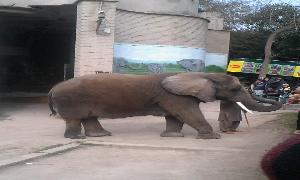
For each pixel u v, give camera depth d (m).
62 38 29.78
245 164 8.77
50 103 12.67
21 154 9.62
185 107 12.16
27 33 29.75
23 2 21.20
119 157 9.58
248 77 34.62
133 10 21.64
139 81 12.29
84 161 9.12
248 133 13.27
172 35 21.80
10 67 29.80
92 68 17.78
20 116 16.88
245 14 40.53
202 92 12.14
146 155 9.82
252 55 38.62
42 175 7.87
